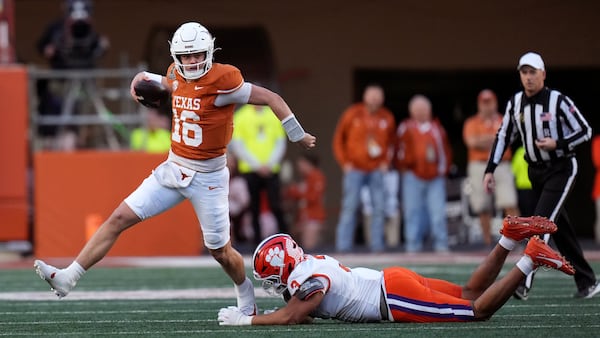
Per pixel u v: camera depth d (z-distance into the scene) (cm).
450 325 2436
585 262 3169
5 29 5216
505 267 4381
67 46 5222
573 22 7162
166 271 4369
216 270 4400
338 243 5362
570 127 3098
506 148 3225
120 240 5088
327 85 7200
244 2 7156
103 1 7062
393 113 7962
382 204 5319
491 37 7181
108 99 6262
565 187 3097
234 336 2327
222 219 2550
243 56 7306
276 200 5344
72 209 5047
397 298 2438
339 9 7200
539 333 2347
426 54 7206
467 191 6144
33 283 3909
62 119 5188
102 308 3048
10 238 5016
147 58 7119
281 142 5347
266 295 3362
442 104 7981
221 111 2509
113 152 5062
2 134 4997
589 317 2670
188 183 2520
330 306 2445
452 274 4034
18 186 5009
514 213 5359
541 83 3116
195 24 2498
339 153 5297
